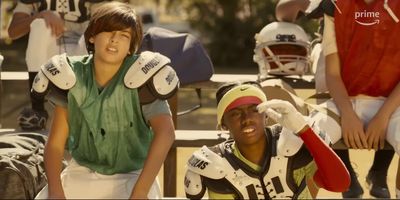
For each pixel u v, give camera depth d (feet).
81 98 12.73
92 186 12.97
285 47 18.60
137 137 13.00
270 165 12.67
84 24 19.04
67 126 12.94
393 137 15.08
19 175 14.33
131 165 13.12
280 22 18.92
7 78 20.83
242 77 20.07
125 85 12.59
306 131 12.23
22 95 34.01
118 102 12.68
